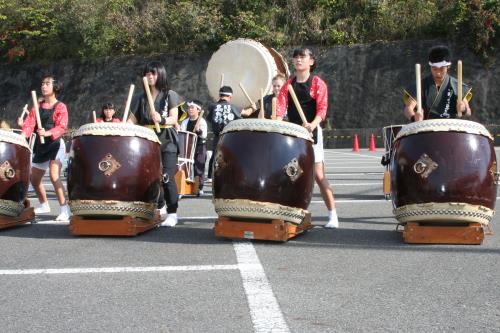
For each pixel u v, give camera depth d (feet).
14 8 85.61
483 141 15.16
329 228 18.37
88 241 16.49
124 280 12.18
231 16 78.33
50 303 10.72
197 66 78.54
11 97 85.66
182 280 12.12
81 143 16.85
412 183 15.20
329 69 74.18
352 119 73.00
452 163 14.84
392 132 23.20
